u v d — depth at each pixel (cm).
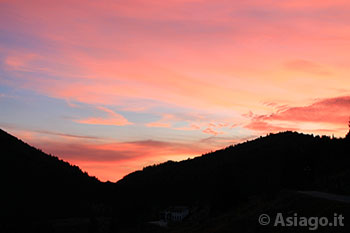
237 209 5997
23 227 16875
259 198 6197
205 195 18962
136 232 12825
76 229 17738
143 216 16275
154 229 11912
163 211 17112
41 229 16900
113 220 16100
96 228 16250
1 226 16550
